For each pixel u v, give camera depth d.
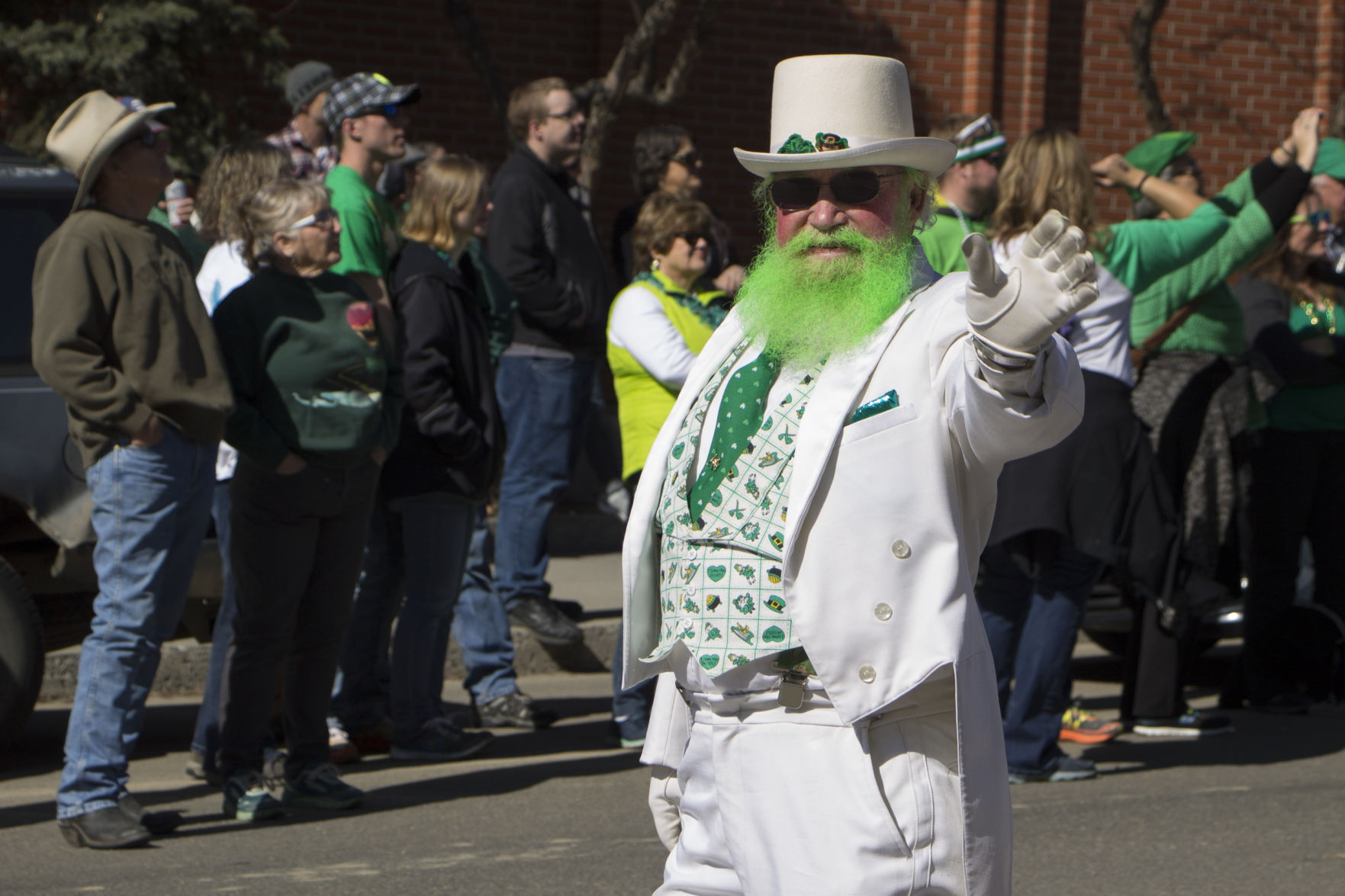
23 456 12.63
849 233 5.74
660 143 18.19
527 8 25.16
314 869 10.44
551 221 16.52
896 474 5.40
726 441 5.77
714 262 18.27
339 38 23.86
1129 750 14.78
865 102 5.75
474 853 10.91
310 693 12.02
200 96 20.80
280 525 11.45
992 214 13.77
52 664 15.77
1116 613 17.81
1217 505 14.30
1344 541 16.58
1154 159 17.03
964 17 27.73
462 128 24.78
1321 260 16.34
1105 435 12.46
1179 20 29.20
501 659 15.35
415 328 12.91
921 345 5.46
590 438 22.45
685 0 25.81
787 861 5.50
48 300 10.61
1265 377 16.22
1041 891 10.20
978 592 13.04
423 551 13.30
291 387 11.27
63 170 13.36
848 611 5.38
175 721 15.40
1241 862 10.87
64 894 9.78
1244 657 16.92
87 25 19.91
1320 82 30.11
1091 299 4.73
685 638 5.74
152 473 10.73
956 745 5.51
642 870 10.51
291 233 11.42
